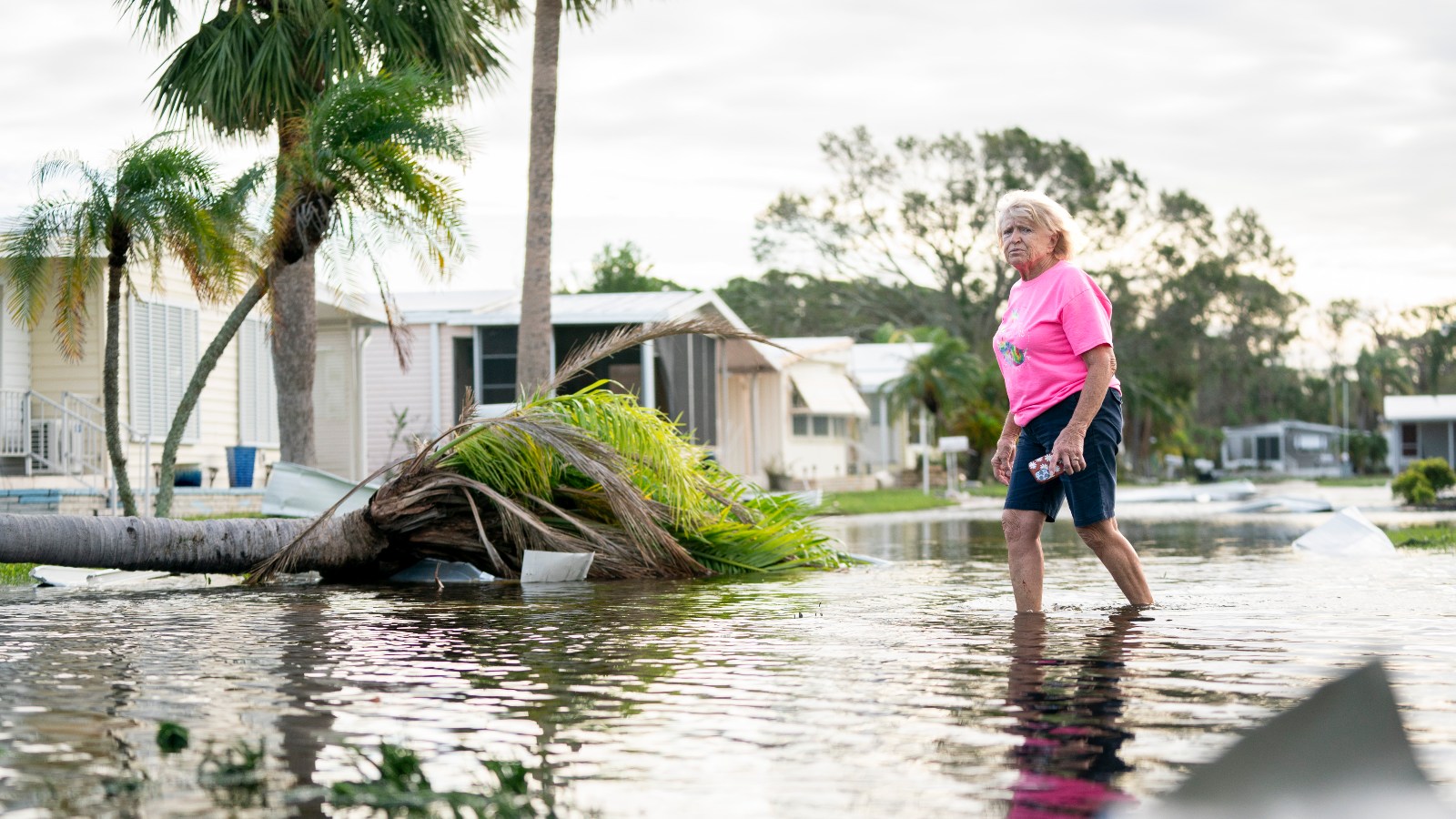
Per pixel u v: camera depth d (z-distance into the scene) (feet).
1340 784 5.33
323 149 36.37
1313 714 5.42
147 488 51.24
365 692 11.08
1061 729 8.92
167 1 44.50
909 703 10.09
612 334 30.55
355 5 45.68
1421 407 223.30
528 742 8.76
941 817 6.68
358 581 27.96
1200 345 211.41
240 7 44.60
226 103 44.80
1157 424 226.58
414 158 36.99
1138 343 200.34
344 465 81.56
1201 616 16.34
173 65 45.70
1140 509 83.20
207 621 17.97
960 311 202.59
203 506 58.70
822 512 33.24
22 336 55.62
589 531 28.19
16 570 29.99
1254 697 10.14
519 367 57.06
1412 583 21.42
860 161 198.90
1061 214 18.42
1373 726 5.45
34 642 15.26
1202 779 5.39
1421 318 349.20
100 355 56.03
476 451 28.50
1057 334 17.71
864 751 8.33
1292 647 13.12
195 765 8.04
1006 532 18.02
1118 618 16.34
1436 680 10.75
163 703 10.44
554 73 56.95
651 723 9.44
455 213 37.14
